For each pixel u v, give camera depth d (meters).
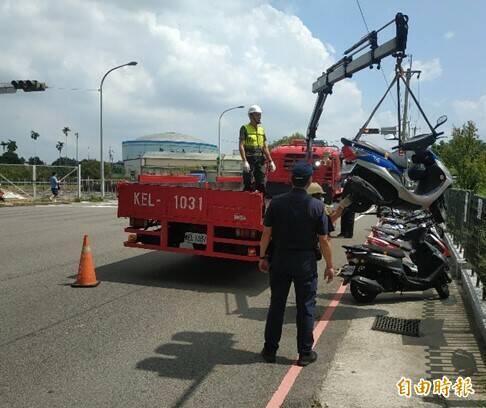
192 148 100.88
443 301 7.36
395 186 7.18
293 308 6.86
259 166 9.34
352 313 6.67
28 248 11.16
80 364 4.71
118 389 4.21
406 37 9.73
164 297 7.19
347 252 7.25
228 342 5.40
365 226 17.28
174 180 10.91
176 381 4.39
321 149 16.62
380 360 4.96
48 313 6.27
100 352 5.02
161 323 5.98
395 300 7.40
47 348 5.09
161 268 9.20
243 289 7.78
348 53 12.30
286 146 18.11
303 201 4.82
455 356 5.09
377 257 7.07
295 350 5.21
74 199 31.23
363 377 4.53
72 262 9.53
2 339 5.32
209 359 4.91
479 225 7.23
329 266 4.99
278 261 4.82
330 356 5.06
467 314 6.65
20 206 26.17
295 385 4.34
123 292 7.42
